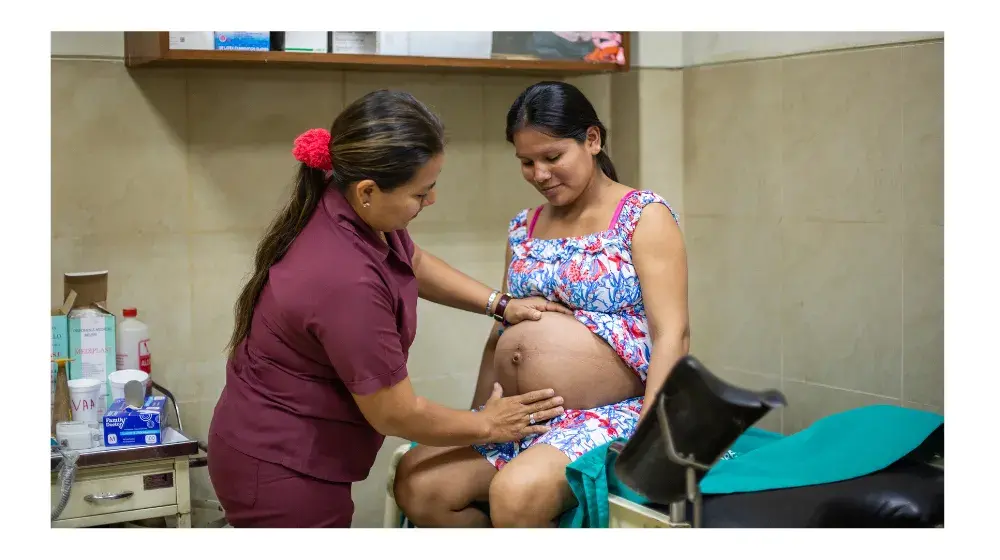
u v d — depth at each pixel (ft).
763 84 9.31
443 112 9.66
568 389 6.54
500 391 6.49
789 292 9.19
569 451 6.14
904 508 5.88
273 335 5.88
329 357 5.73
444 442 6.07
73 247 8.14
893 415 6.66
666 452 5.11
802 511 5.78
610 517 5.96
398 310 6.00
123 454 6.79
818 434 6.66
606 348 6.63
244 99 8.70
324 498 6.08
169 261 8.54
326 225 5.79
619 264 6.63
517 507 5.91
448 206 9.81
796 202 9.04
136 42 8.00
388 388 5.74
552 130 6.49
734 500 5.96
